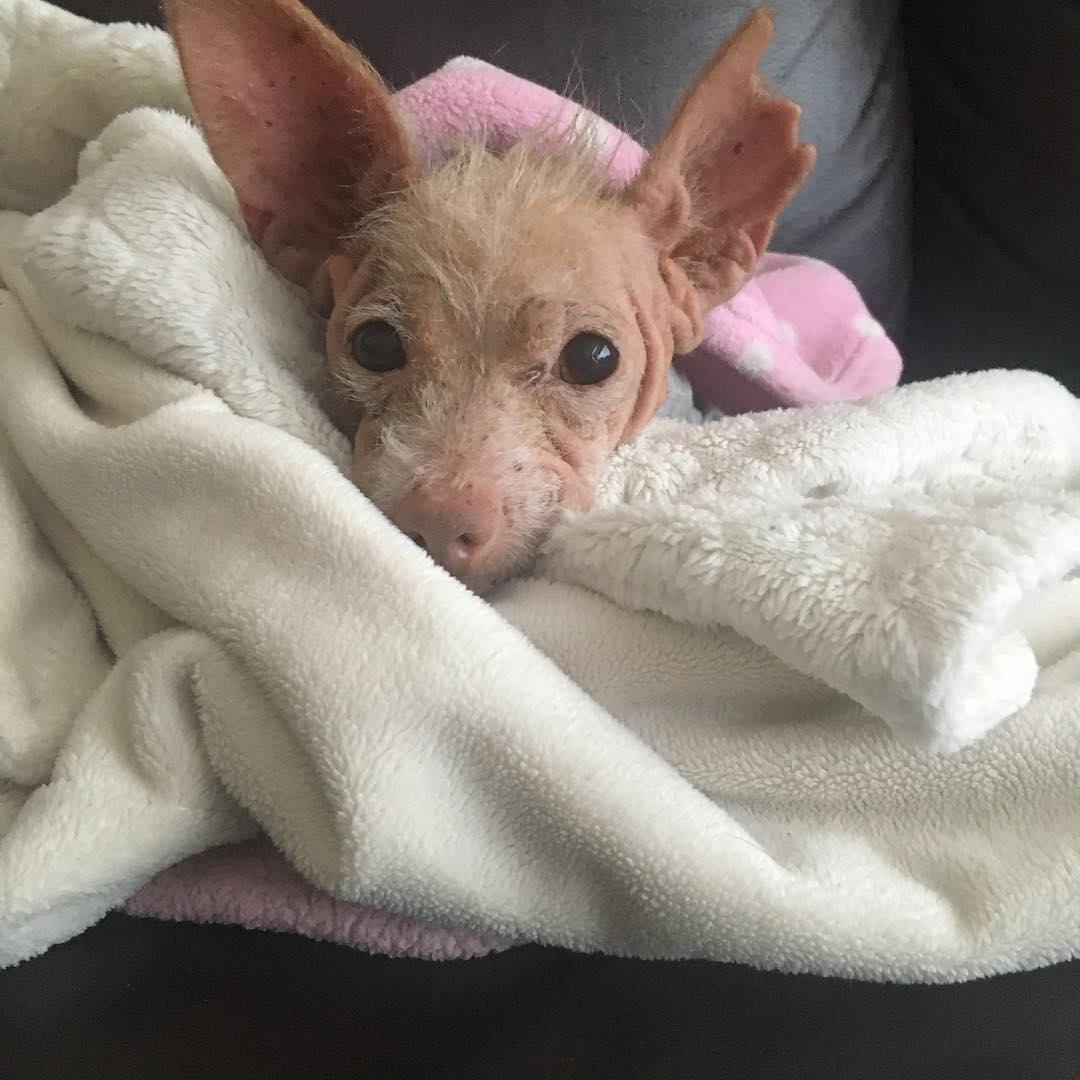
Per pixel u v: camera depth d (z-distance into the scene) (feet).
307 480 0.75
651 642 0.78
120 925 0.77
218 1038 0.71
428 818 0.71
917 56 1.49
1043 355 1.41
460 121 0.97
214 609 0.75
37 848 0.71
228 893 0.77
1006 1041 0.69
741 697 0.77
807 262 1.36
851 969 0.71
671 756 0.78
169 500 0.79
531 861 0.74
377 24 1.19
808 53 1.35
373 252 0.86
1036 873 0.72
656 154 0.88
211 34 0.80
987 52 1.40
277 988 0.74
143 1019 0.71
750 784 0.76
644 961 0.76
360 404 0.86
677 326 0.94
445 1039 0.71
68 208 0.87
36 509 0.88
